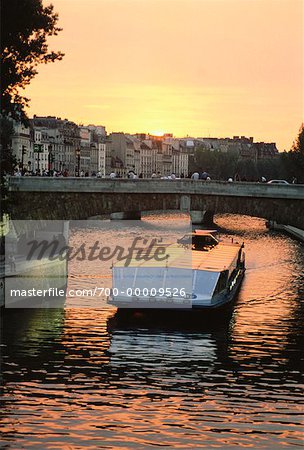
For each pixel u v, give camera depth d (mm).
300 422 40125
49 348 52344
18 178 92875
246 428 39281
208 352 52156
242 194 96938
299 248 114562
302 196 96125
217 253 71812
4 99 78938
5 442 37312
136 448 36969
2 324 59000
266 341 55250
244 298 70688
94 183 94812
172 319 60938
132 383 45531
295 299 70875
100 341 54500
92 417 40312
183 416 40656
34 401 42344
